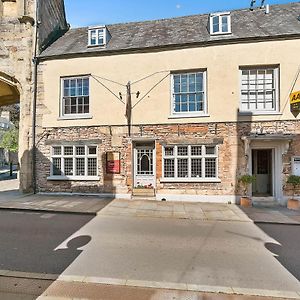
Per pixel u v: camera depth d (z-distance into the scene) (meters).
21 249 5.38
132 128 11.53
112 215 8.63
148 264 4.69
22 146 12.43
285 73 10.52
